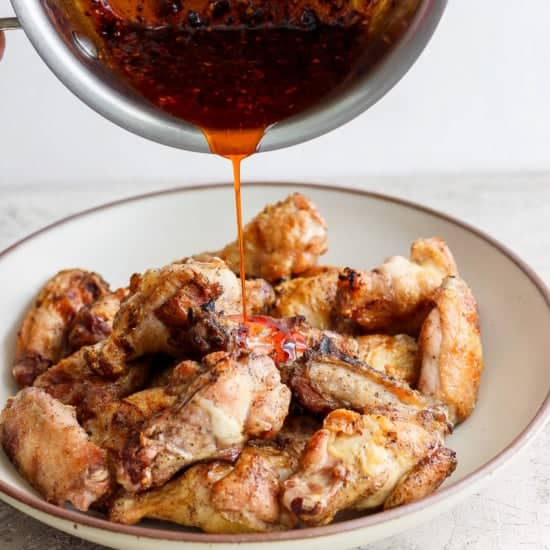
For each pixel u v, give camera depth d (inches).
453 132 46.4
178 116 30.9
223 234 38.8
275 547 28.4
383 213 38.2
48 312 35.0
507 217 42.7
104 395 31.5
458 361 32.7
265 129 31.1
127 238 38.3
